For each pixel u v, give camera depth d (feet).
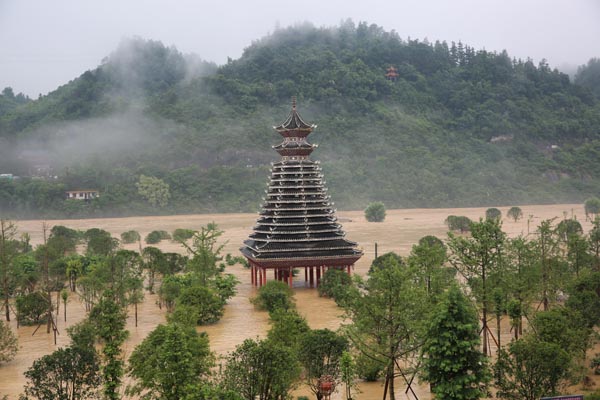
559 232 309.01
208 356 149.79
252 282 329.93
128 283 250.57
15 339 192.75
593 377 154.30
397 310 137.28
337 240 308.40
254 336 216.54
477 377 126.00
